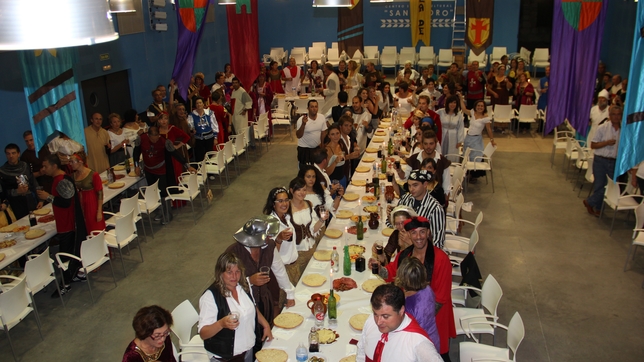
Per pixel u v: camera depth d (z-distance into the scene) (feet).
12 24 4.96
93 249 17.72
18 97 24.72
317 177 16.16
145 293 18.80
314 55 59.52
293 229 14.21
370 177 21.79
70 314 17.57
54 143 20.75
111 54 33.40
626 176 25.40
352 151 22.21
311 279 13.52
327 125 24.76
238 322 10.32
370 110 30.27
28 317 17.46
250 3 32.50
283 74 43.01
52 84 23.61
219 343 10.78
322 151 17.81
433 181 16.35
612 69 50.16
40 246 21.53
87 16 5.28
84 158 20.54
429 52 56.95
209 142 29.99
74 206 18.13
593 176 24.86
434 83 36.65
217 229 24.20
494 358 12.21
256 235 11.89
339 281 13.16
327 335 11.12
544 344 15.40
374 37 59.98
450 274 11.41
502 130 39.91
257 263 12.20
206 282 19.52
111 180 23.34
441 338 11.48
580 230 23.13
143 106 37.83
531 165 32.14
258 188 29.48
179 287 19.20
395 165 19.99
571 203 26.17
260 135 34.86
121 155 28.48
